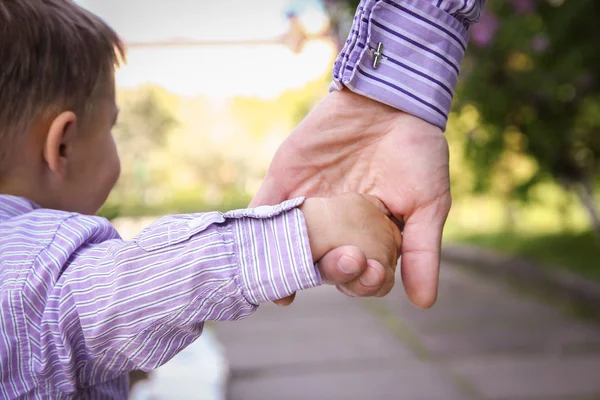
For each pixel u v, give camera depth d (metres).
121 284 0.72
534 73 3.93
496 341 3.69
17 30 0.88
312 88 4.35
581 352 3.44
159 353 0.74
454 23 0.89
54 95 0.89
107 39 0.99
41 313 0.74
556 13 3.77
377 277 0.72
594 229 5.38
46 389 0.75
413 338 3.81
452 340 3.75
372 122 0.90
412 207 0.86
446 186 0.87
